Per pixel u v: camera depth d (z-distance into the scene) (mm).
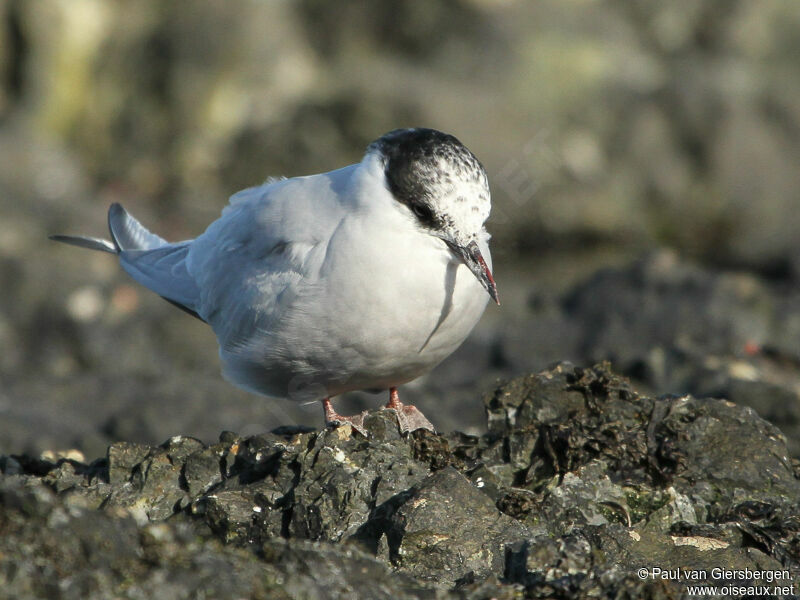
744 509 6637
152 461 7004
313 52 27516
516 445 7090
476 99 24656
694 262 23547
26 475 7465
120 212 9727
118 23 26375
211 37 26234
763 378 11992
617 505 6504
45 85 25734
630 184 24234
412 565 5984
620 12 27797
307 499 6391
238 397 13078
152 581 4727
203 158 26109
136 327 16625
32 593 4598
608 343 13961
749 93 25000
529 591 5504
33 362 16125
